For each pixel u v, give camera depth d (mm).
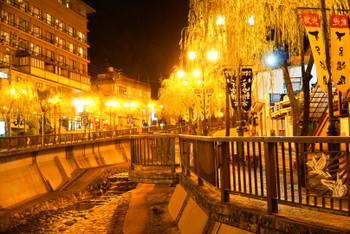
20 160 26688
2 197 22312
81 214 19344
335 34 7504
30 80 48438
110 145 48125
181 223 6969
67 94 56656
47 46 54438
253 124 44531
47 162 31547
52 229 16422
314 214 4352
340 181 3525
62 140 35250
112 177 31828
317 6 9344
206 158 6148
